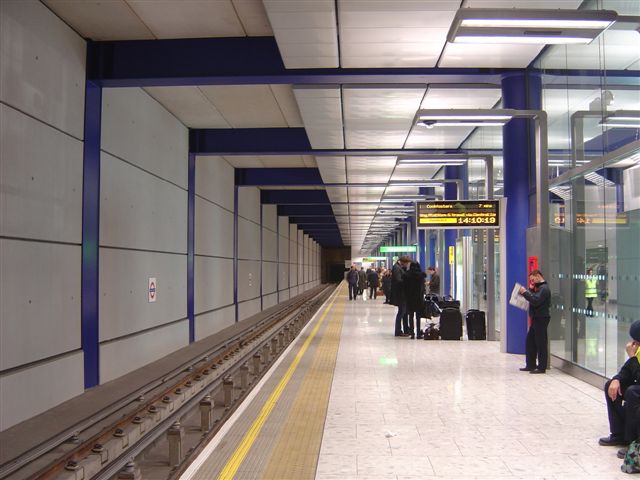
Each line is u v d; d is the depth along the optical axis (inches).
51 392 300.8
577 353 372.8
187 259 584.1
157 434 225.5
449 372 385.4
